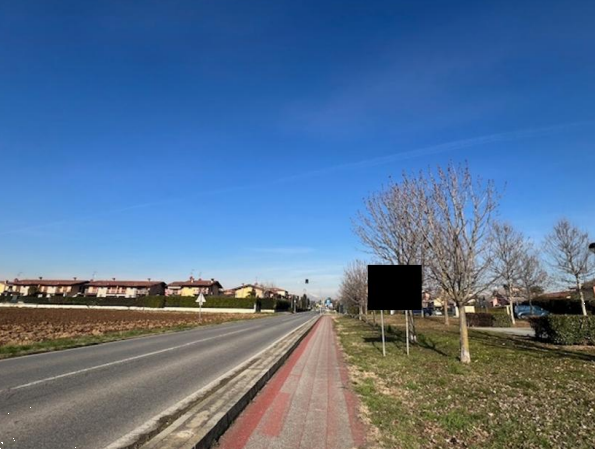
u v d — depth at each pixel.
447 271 12.58
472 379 9.35
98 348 14.89
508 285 33.06
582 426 5.72
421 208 15.66
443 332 24.53
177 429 4.85
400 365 11.58
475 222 12.80
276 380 9.22
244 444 4.91
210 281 120.62
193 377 9.13
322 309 131.00
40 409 6.21
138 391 7.58
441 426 5.80
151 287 113.31
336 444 4.99
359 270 44.22
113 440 4.84
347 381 9.19
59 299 85.44
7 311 50.31
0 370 9.77
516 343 17.52
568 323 16.70
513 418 6.15
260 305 86.25
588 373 10.02
